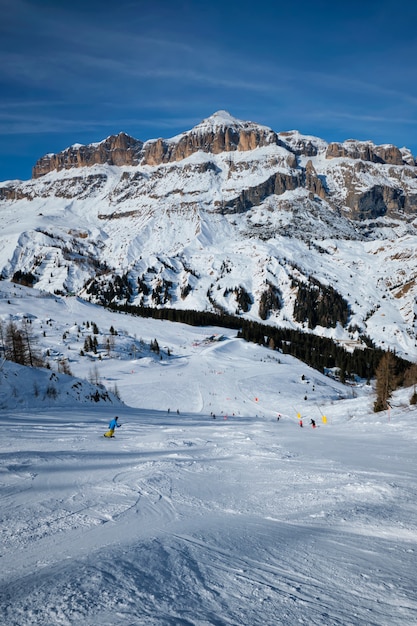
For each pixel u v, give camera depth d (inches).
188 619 110.3
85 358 6072.8
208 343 7834.6
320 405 3558.1
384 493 326.3
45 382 2156.7
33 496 334.0
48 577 146.9
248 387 4692.4
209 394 4352.9
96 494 342.0
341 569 161.2
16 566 168.4
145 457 605.9
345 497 318.7
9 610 115.8
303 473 447.2
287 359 6968.5
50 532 228.7
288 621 110.7
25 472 449.7
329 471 456.1
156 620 108.1
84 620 107.8
